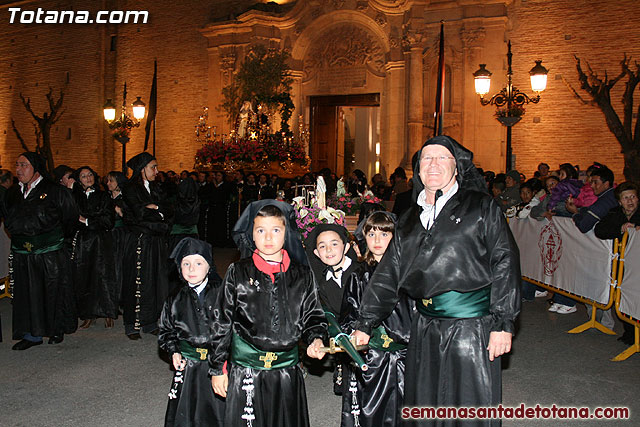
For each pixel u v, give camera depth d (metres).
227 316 3.48
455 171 3.55
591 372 6.15
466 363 3.36
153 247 7.34
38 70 28.14
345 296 4.23
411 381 3.55
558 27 17.61
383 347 4.10
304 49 20.84
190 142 23.94
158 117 24.67
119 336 7.57
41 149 26.61
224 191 16.67
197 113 23.75
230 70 21.27
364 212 6.69
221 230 16.75
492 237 3.37
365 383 4.11
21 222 6.71
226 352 3.45
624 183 6.80
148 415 4.96
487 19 17.48
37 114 28.19
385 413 4.07
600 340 7.42
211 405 4.13
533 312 9.10
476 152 17.77
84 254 7.77
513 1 18.02
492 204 3.40
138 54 25.34
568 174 9.62
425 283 3.46
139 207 7.21
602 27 17.09
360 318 3.68
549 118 17.77
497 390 3.40
